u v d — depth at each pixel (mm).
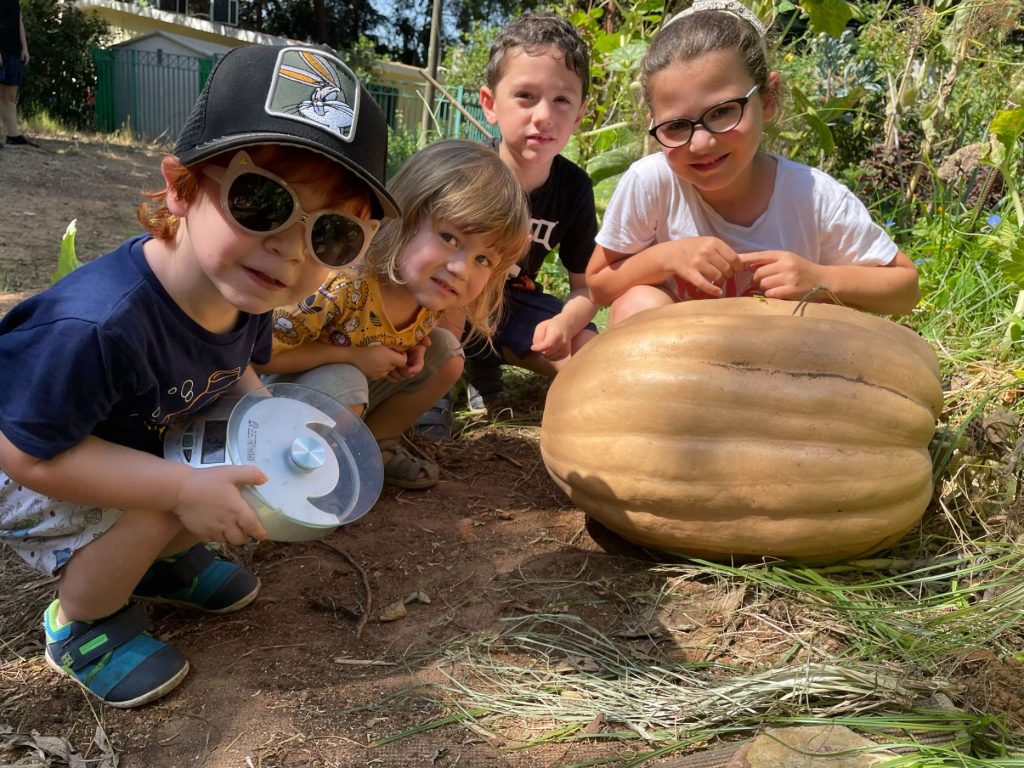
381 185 650
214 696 710
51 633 722
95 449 664
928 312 1500
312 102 631
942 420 1094
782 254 1007
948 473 992
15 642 774
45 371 625
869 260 1087
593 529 1004
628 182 1145
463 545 958
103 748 653
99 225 2570
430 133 3268
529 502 1081
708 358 858
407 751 656
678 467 845
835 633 793
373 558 925
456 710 702
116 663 704
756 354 853
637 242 1163
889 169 1960
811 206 1087
